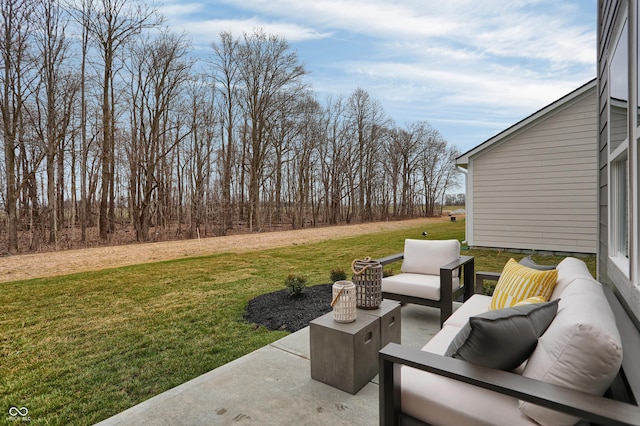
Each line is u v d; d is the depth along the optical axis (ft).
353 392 6.86
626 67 6.85
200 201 53.21
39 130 37.04
